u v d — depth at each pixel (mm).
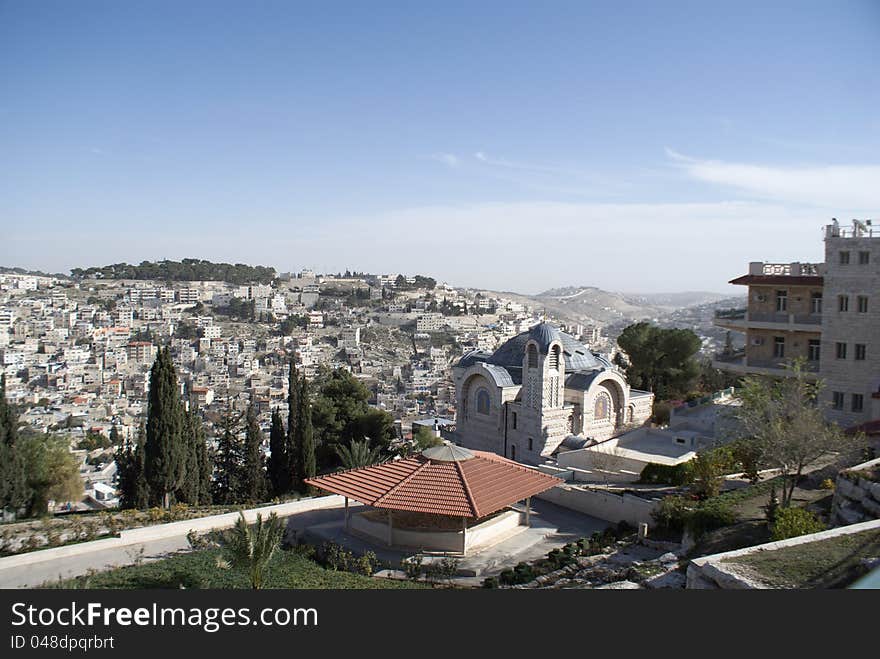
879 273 53938
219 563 34875
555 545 40938
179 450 51062
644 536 38938
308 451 61812
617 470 54594
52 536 39500
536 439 62688
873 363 54438
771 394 42281
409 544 40156
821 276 61188
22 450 51719
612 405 67562
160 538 41156
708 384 91438
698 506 38812
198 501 58938
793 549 23547
